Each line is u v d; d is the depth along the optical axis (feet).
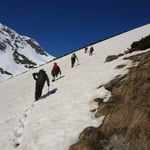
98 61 84.94
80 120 33.94
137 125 25.66
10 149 33.65
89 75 58.59
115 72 52.08
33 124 37.93
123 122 27.76
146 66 40.45
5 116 51.80
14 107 58.49
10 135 38.50
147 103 28.27
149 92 30.99
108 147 25.79
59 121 35.58
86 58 121.29
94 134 28.32
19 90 92.22
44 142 31.12
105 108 34.12
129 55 66.08
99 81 49.62
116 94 38.11
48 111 41.27
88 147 26.86
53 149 29.07
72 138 30.19
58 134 31.86
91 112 35.68
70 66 109.91
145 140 23.63
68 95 46.78
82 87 49.26
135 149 23.72
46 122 36.68
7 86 137.08
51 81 74.02
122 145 25.02
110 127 28.30
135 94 32.35
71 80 61.31
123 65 55.31
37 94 53.57
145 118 25.66
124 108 29.63
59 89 55.93
